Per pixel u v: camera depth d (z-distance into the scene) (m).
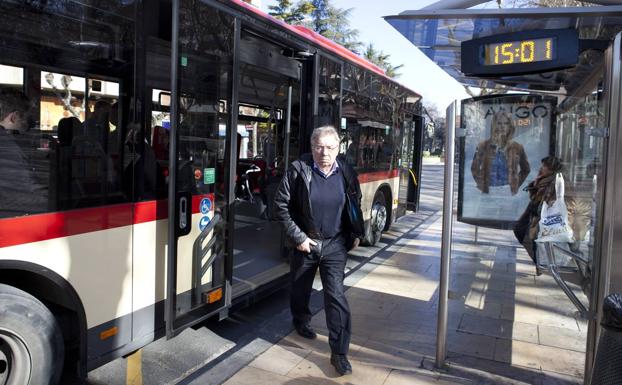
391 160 9.97
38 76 2.96
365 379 3.87
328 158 3.94
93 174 3.27
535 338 4.77
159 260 3.77
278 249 6.68
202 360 4.23
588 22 3.45
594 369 1.99
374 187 9.02
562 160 4.93
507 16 3.34
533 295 5.97
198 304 4.11
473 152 5.37
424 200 18.64
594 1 3.27
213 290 4.25
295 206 4.10
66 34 3.09
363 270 7.32
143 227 3.62
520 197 5.30
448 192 3.87
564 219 4.68
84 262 3.23
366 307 5.59
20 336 2.96
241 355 4.32
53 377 3.14
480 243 5.42
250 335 4.80
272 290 5.43
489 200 5.37
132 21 3.46
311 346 4.52
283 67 5.84
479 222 5.41
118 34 3.38
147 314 3.71
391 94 9.70
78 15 3.15
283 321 5.22
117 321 3.48
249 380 3.85
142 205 3.60
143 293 3.66
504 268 5.87
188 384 3.79
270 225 7.98
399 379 3.88
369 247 9.14
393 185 10.20
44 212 2.99
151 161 3.66
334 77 6.69
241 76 6.62
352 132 7.65
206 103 4.07
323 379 3.88
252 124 8.45
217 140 4.23
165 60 3.71
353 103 7.64
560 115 5.08
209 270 4.23
